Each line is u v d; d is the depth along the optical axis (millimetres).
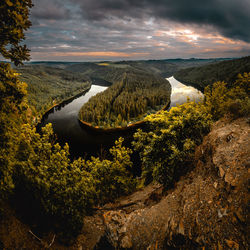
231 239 4289
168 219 7168
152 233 7250
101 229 10391
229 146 7234
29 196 8102
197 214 5766
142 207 10477
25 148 8016
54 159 9977
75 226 9211
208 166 7695
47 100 173375
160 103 153375
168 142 10445
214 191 6078
